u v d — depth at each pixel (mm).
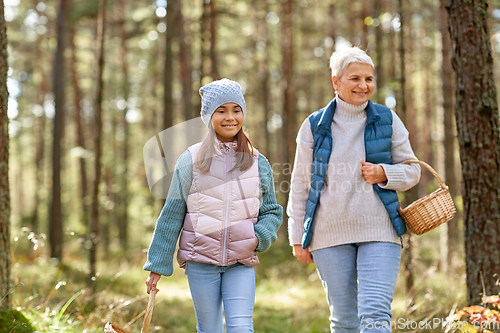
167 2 11047
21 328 3320
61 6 13195
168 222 2611
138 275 8133
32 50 20547
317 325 5047
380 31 10422
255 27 19094
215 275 2621
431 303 4727
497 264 3395
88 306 4688
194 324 5164
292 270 9266
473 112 3482
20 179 32812
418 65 16672
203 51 9750
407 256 5207
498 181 3443
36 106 25703
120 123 24531
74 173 25578
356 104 2854
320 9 16984
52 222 12859
